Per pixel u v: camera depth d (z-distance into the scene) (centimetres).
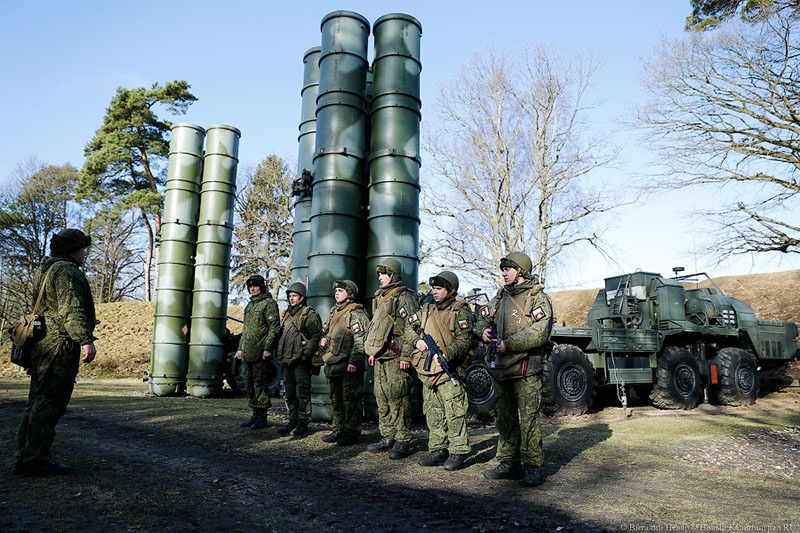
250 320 666
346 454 525
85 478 402
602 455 544
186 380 1178
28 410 406
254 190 3194
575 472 461
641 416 904
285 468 464
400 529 311
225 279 1227
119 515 321
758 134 1455
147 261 3061
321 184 812
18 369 1852
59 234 421
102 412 800
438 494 385
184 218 1215
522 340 403
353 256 802
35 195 3319
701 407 1055
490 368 430
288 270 3123
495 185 1911
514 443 428
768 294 1980
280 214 3177
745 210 1457
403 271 786
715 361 1120
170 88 2834
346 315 583
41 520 305
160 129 2912
